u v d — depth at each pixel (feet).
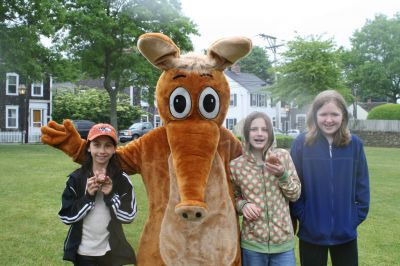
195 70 9.55
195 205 8.70
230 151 10.63
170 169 10.05
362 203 10.64
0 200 25.96
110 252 10.35
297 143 10.93
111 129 10.46
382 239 19.70
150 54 9.50
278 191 10.18
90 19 75.41
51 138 10.41
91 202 9.95
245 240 10.21
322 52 90.17
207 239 9.70
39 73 67.51
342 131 10.42
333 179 10.43
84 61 82.64
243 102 144.15
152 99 89.76
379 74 141.28
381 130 99.71
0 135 90.27
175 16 81.97
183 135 9.46
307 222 10.53
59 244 17.79
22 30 64.59
